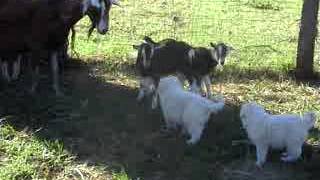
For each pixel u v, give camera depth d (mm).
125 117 4016
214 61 4160
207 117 3627
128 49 5504
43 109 4070
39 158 3451
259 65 5141
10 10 4152
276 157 3529
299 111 4211
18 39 4227
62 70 4727
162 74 4156
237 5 7477
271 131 3410
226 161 3494
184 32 6129
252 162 3486
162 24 6406
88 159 3484
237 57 5340
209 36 6055
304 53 4871
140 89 4293
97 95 4379
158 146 3625
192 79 4172
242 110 3473
